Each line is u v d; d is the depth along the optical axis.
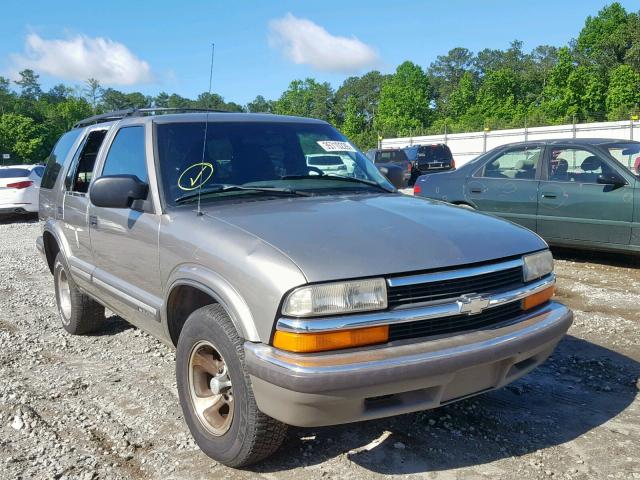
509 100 83.81
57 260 5.75
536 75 94.56
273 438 3.09
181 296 3.66
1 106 91.69
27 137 81.69
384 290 2.88
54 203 5.64
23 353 5.31
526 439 3.59
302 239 3.06
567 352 5.01
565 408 3.99
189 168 3.92
